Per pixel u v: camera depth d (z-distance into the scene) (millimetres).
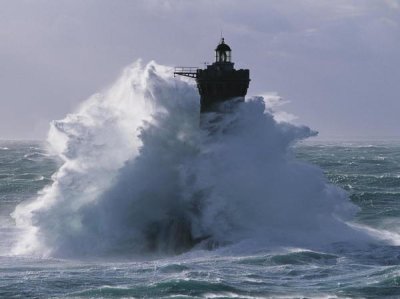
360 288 79188
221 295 75750
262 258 91438
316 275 84625
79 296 75250
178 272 85000
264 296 76000
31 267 89188
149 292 76375
